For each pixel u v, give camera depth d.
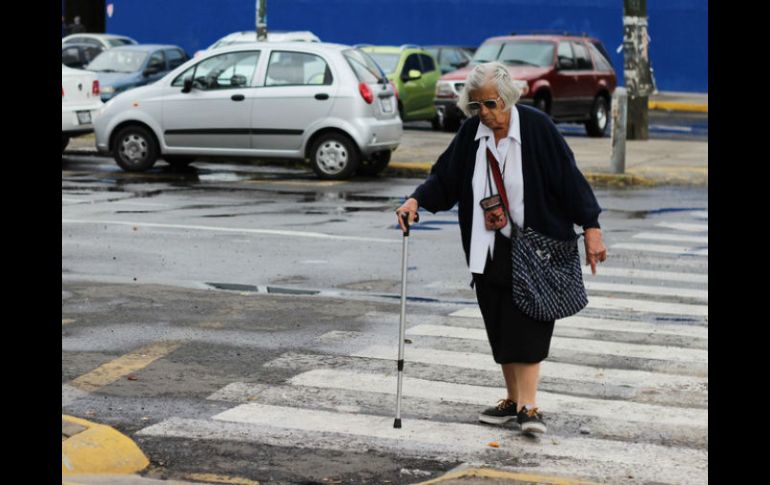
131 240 14.76
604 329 10.54
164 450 7.26
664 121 36.09
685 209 18.45
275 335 10.14
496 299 7.52
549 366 9.30
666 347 9.91
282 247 14.41
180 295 11.69
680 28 45.47
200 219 16.52
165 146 22.12
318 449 7.30
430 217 17.05
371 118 21.44
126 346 9.69
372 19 47.09
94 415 7.88
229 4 47.91
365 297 11.73
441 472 6.93
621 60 45.50
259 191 19.75
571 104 30.66
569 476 6.86
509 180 7.38
